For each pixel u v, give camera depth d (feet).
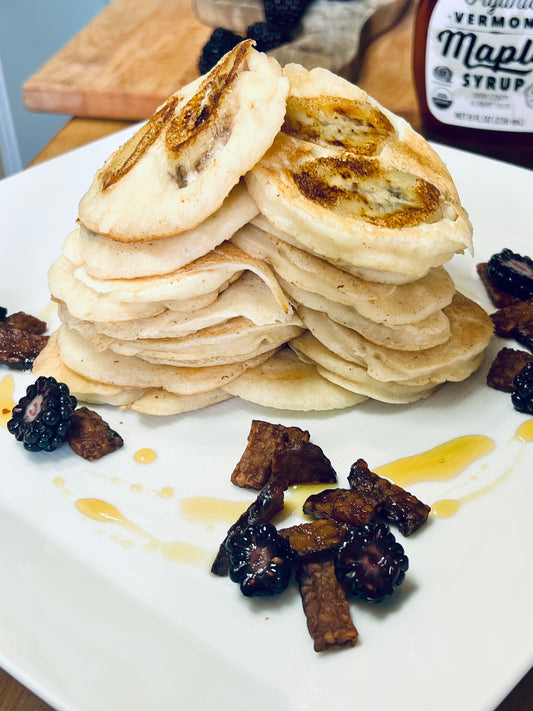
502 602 0.70
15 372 0.98
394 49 1.68
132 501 0.83
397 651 0.68
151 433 0.90
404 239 0.80
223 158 0.79
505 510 0.79
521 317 1.00
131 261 0.84
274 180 0.80
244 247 0.87
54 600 0.73
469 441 0.88
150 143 0.85
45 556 0.78
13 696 0.75
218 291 0.88
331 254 0.81
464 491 0.82
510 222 1.16
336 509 0.78
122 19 1.83
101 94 1.57
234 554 0.73
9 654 0.67
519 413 0.90
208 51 1.52
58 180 1.22
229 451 0.88
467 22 1.26
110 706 0.64
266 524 0.74
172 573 0.76
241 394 0.92
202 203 0.79
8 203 1.18
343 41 1.53
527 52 1.26
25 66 2.08
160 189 0.82
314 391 0.92
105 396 0.93
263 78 0.83
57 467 0.86
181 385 0.90
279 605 0.73
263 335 0.90
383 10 1.55
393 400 0.91
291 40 1.53
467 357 0.90
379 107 0.94
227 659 0.69
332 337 0.89
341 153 0.85
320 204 0.80
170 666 0.68
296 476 0.83
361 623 0.70
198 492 0.84
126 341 0.89
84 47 1.72
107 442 0.87
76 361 0.92
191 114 0.85
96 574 0.76
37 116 2.03
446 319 0.89
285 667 0.68
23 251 1.13
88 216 0.85
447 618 0.70
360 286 0.84
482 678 0.64
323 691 0.66
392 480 0.84
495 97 1.33
